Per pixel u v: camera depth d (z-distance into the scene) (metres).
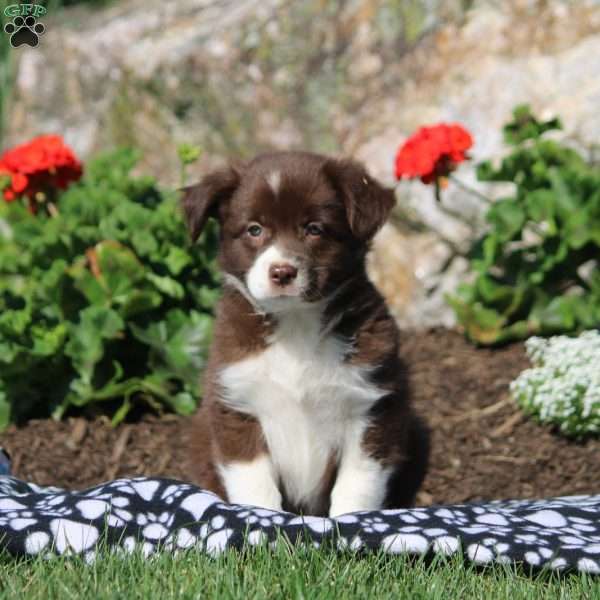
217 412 5.57
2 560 4.57
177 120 10.14
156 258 7.41
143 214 7.44
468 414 7.40
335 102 9.72
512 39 9.38
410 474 6.02
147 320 7.47
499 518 4.87
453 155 7.51
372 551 4.48
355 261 5.51
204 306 7.60
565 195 7.93
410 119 9.36
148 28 10.52
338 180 5.46
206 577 4.25
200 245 7.57
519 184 8.08
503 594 4.26
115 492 4.91
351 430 5.53
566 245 7.90
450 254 8.86
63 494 5.07
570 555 4.48
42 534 4.65
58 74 10.83
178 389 7.52
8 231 8.84
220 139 10.02
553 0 9.38
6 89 11.40
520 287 8.05
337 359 5.43
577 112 8.87
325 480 5.71
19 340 7.25
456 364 8.04
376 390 5.46
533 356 7.74
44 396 7.41
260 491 5.52
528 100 9.08
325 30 9.83
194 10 10.69
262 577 4.23
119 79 10.38
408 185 9.01
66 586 4.19
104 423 7.34
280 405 5.50
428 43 9.55
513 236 8.00
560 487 6.66
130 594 4.10
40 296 7.36
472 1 9.57
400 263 8.99
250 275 5.35
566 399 6.96
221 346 5.59
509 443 7.09
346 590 4.14
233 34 10.01
